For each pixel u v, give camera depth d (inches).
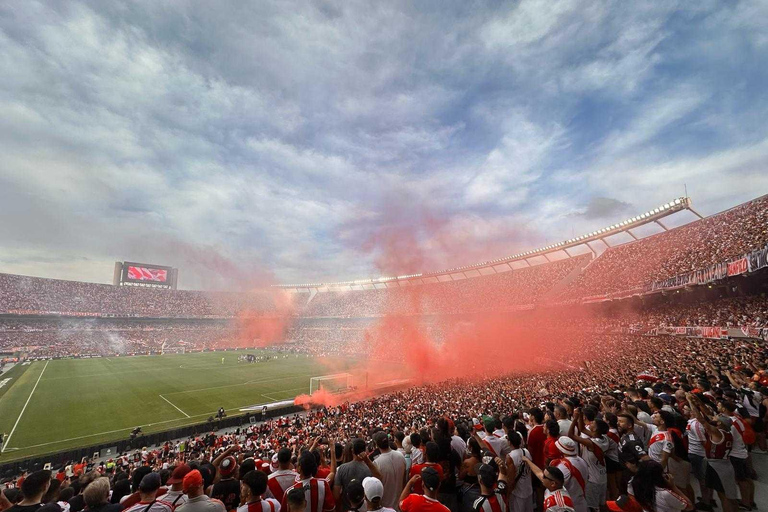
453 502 225.3
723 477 243.4
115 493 229.6
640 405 351.6
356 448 210.8
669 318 1521.9
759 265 928.3
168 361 2513.5
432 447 206.2
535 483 253.1
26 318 3152.1
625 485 257.3
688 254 1627.7
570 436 235.3
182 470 188.2
